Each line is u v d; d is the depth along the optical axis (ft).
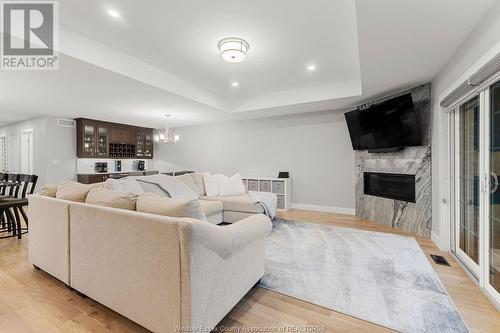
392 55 8.36
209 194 13.85
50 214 6.70
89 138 19.07
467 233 8.02
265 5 6.86
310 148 17.39
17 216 10.41
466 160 8.13
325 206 16.89
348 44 9.13
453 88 8.09
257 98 16.10
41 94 12.19
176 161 24.32
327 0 6.66
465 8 5.84
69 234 6.12
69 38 7.95
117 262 5.04
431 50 7.95
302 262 8.18
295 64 10.93
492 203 6.23
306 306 5.79
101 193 6.09
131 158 22.88
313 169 17.30
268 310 5.63
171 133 24.57
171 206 4.79
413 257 8.57
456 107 8.37
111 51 9.21
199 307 4.29
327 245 9.80
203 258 4.34
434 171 10.37
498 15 5.46
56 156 17.89
